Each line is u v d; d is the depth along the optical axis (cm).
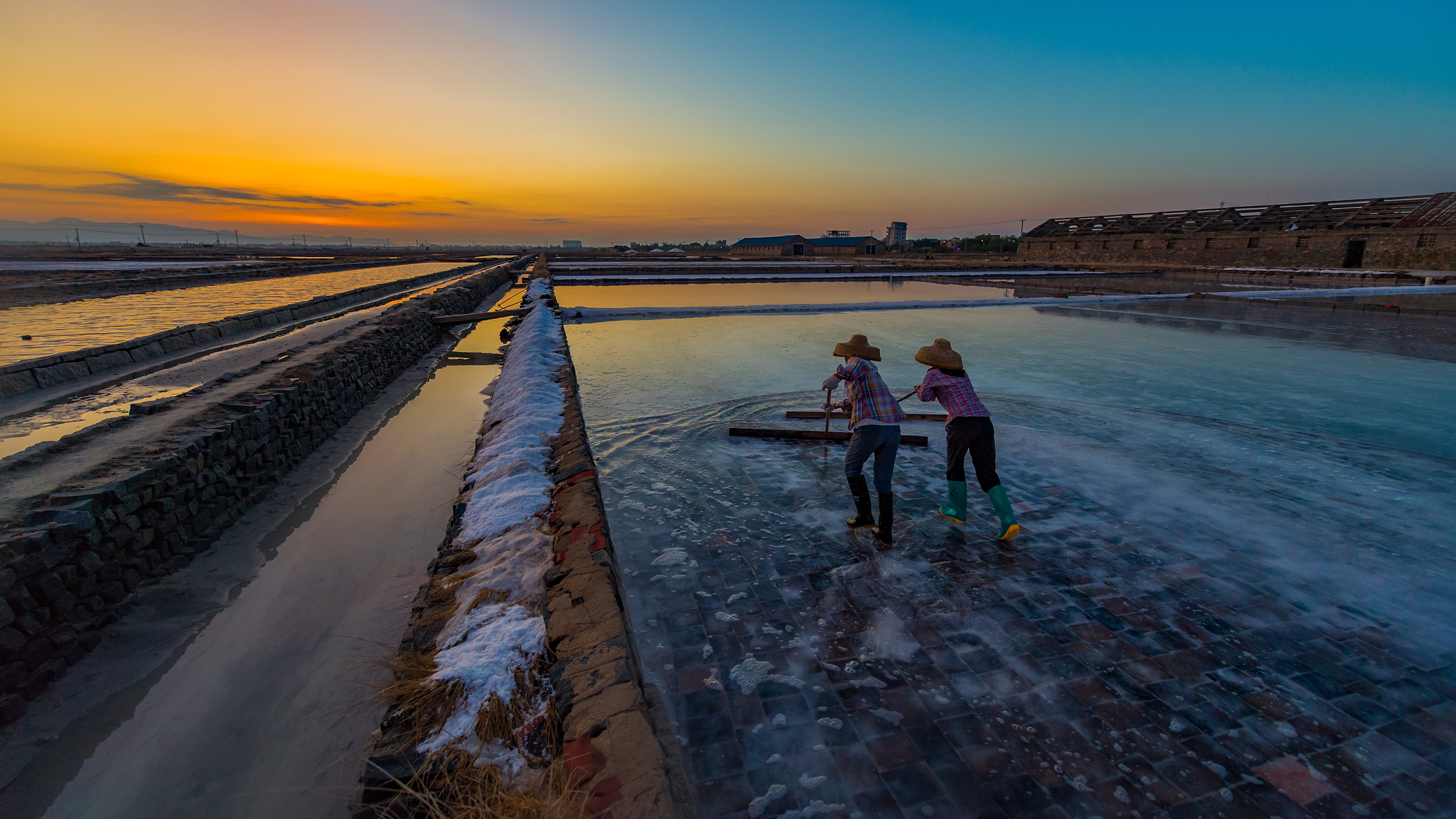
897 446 443
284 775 267
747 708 283
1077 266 5138
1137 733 268
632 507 516
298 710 309
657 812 173
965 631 341
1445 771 248
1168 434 707
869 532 468
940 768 249
